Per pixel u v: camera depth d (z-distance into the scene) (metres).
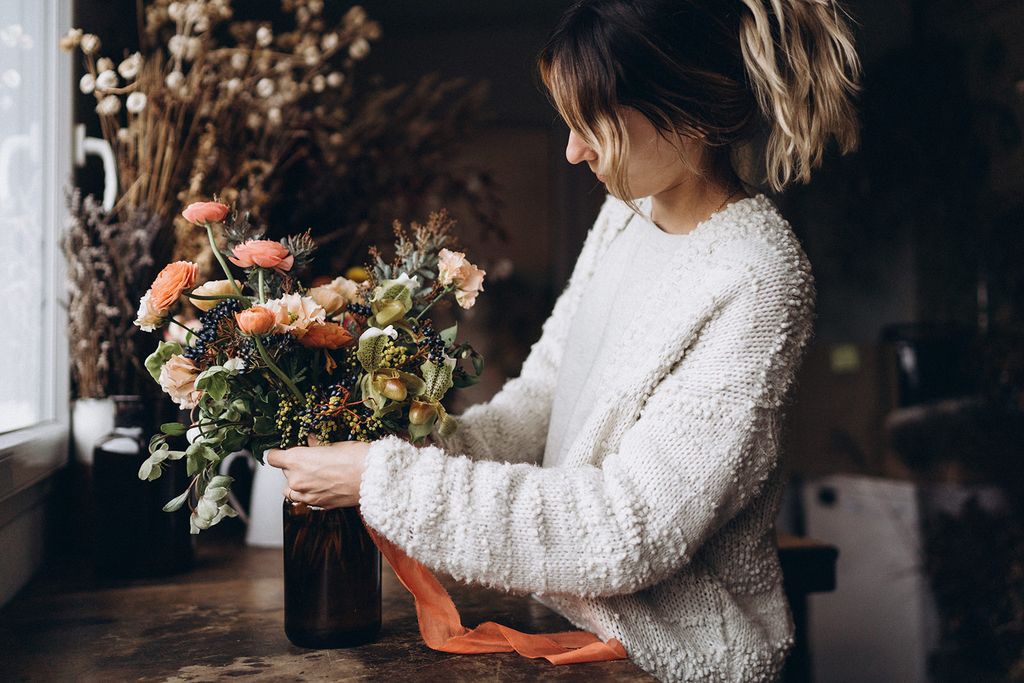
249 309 0.91
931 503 3.34
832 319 4.35
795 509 3.86
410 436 1.04
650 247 1.17
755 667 1.08
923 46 4.07
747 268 1.01
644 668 1.04
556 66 1.02
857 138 1.10
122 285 1.54
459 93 4.78
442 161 2.29
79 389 1.59
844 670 3.46
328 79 2.03
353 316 1.01
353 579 1.04
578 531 0.94
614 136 0.99
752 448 0.98
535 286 4.81
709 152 1.12
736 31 1.03
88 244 1.52
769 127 1.11
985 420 3.38
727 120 1.04
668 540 0.95
